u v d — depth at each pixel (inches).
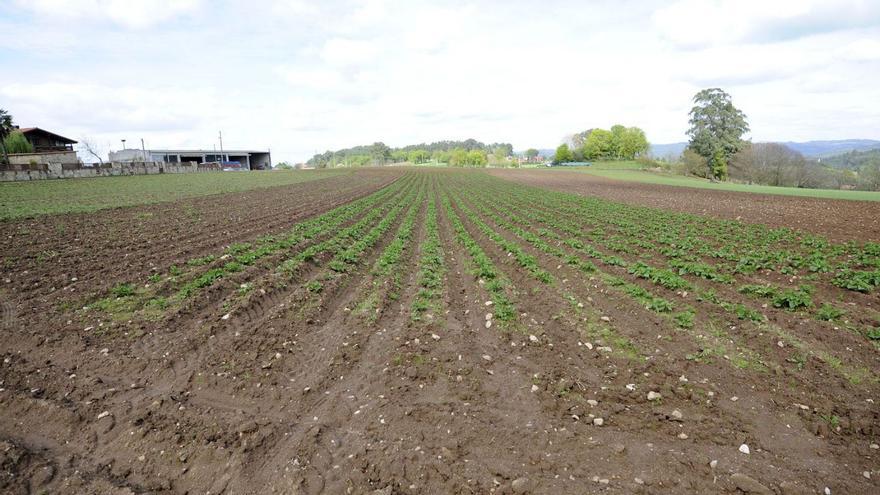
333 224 945.5
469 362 331.9
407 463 224.5
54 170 2449.6
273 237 762.8
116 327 371.2
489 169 4881.9
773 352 341.1
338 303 468.4
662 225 993.5
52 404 263.1
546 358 340.2
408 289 519.5
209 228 868.6
